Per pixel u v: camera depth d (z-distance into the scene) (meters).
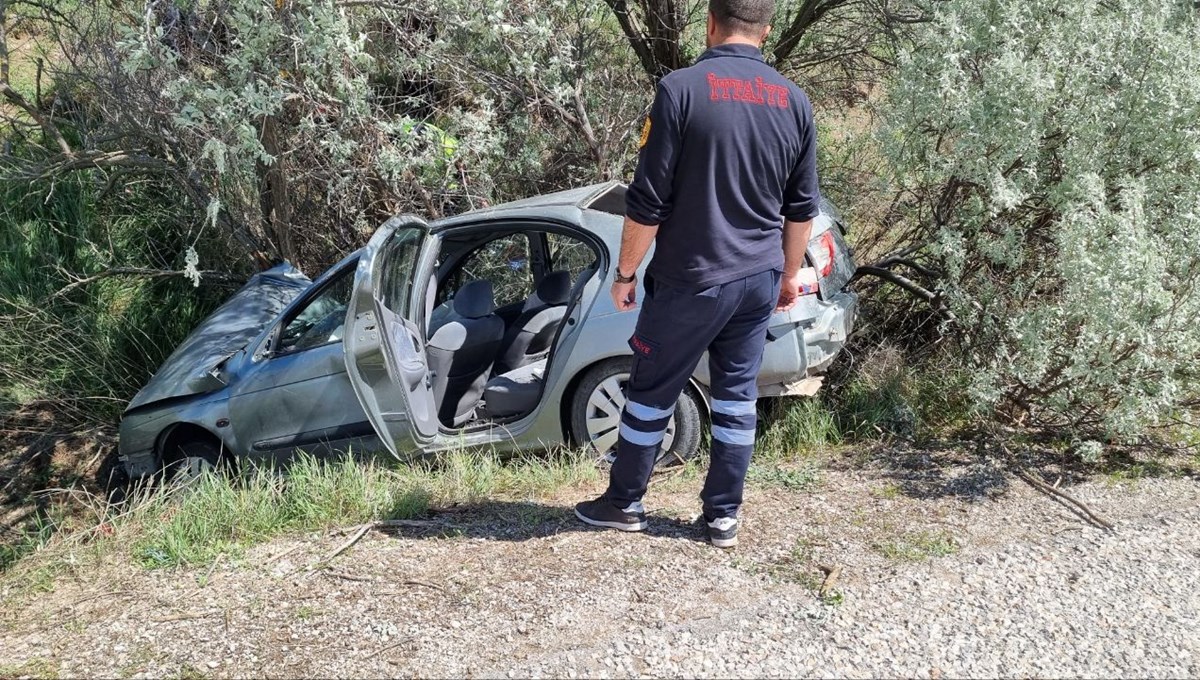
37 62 7.92
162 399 5.60
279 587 3.66
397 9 6.36
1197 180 4.69
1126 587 3.50
